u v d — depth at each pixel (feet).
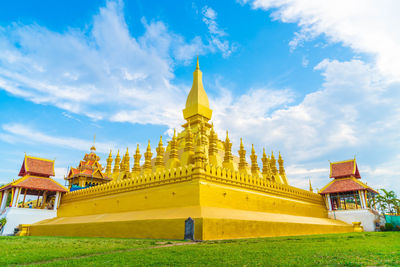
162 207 89.81
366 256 36.09
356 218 138.21
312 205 139.23
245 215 84.33
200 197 80.53
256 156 133.18
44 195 138.41
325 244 52.65
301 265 29.84
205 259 34.50
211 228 66.69
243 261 32.78
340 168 156.46
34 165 138.31
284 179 156.15
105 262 33.12
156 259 34.86
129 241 61.72
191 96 153.69
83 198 126.62
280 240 62.85
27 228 116.67
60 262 33.60
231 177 96.22
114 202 108.06
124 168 150.10
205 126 148.46
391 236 77.71
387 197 157.48
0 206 140.26
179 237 67.87
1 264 33.09
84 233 95.86
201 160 87.45
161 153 122.62
